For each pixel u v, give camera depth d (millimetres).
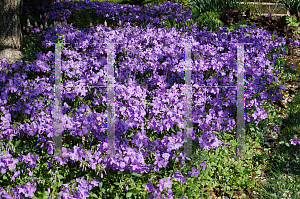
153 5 9633
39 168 3076
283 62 6168
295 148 4000
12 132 3135
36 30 6629
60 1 9305
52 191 2859
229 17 7820
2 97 3719
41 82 4316
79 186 2609
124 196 2973
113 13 8648
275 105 5066
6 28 5836
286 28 7191
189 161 3305
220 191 3350
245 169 3467
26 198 2664
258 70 4840
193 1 9828
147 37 5629
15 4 5859
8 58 5883
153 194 2822
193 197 3125
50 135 3049
